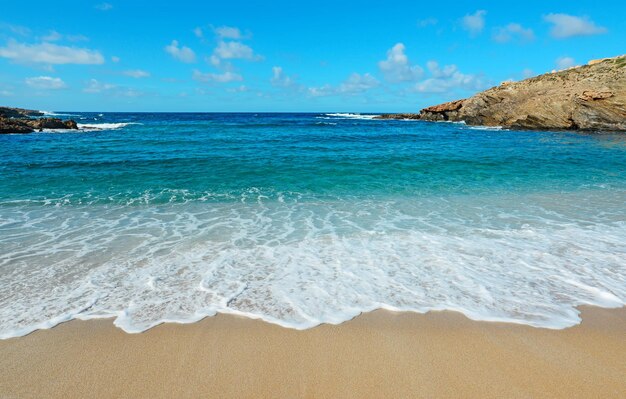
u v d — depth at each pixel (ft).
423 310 15.51
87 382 11.28
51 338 13.43
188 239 24.49
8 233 25.27
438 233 25.84
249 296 16.62
